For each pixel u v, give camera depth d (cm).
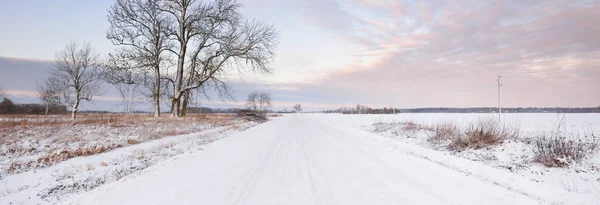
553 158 761
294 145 1231
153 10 3106
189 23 3177
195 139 1441
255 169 722
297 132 1998
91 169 723
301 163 806
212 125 2553
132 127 1936
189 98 3509
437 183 596
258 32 3241
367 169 731
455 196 506
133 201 466
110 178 636
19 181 608
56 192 531
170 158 896
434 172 704
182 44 3250
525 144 986
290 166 762
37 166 749
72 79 3175
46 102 3888
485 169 737
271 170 710
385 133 1880
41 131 1558
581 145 859
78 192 532
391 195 509
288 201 471
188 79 3366
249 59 3250
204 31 3131
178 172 686
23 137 1297
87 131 1609
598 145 914
